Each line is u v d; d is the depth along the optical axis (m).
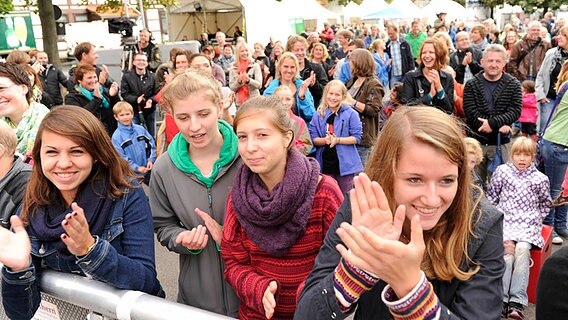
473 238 1.33
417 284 1.09
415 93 5.30
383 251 1.05
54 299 1.77
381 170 1.32
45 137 1.72
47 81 8.69
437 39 5.22
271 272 1.87
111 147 1.83
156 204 2.21
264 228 1.83
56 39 14.38
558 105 4.86
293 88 5.58
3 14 14.56
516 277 3.50
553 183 4.93
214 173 2.12
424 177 1.25
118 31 13.53
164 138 3.83
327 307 1.21
